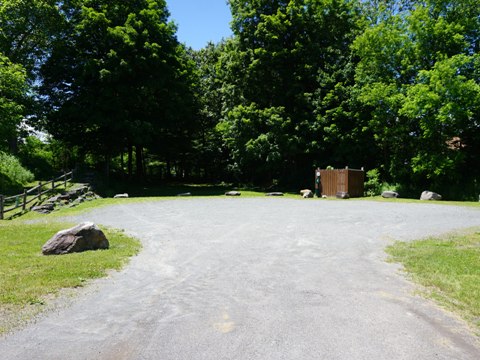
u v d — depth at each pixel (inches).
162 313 189.8
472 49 991.6
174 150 1550.2
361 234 402.6
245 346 153.7
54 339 160.9
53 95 1210.6
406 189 1019.9
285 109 1249.4
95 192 930.1
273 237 386.9
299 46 1167.6
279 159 1204.5
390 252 316.8
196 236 393.1
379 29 1047.0
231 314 188.1
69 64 1176.8
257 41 1255.5
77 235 315.3
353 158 1147.3
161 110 1286.9
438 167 911.7
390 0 1341.0
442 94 878.4
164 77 1208.8
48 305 198.8
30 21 1111.0
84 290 223.9
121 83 1136.2
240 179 1657.2
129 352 149.4
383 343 156.7
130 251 319.3
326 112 1121.4
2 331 168.1
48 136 1536.7
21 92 907.4
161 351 149.9
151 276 253.8
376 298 211.0
